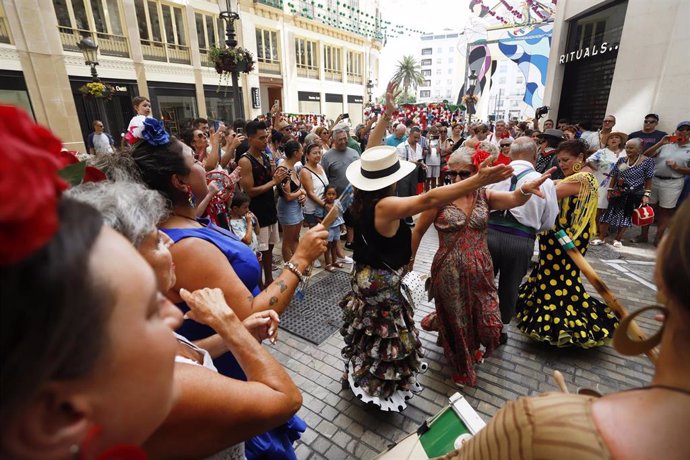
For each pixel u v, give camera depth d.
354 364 2.24
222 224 3.00
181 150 1.32
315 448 2.10
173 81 14.66
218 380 0.74
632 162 4.91
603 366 2.70
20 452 0.36
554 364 2.74
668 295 0.45
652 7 6.11
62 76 11.16
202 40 15.62
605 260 4.65
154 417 0.48
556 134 4.71
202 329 1.29
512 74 55.22
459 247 2.35
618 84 6.87
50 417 0.37
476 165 2.30
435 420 1.32
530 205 2.51
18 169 0.29
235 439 0.76
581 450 0.45
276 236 4.11
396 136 6.86
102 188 0.83
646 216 4.12
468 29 19.83
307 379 2.65
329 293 3.91
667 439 0.42
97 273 0.38
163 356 0.48
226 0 5.37
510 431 0.52
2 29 9.99
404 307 2.12
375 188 1.83
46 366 0.34
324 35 22.52
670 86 5.80
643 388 0.48
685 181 5.02
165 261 0.88
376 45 27.66
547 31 16.11
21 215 0.28
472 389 2.51
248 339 0.93
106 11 12.36
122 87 13.11
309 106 22.48
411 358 2.19
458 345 2.46
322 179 4.61
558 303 2.80
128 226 0.78
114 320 0.40
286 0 19.20
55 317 0.33
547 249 2.83
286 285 1.34
